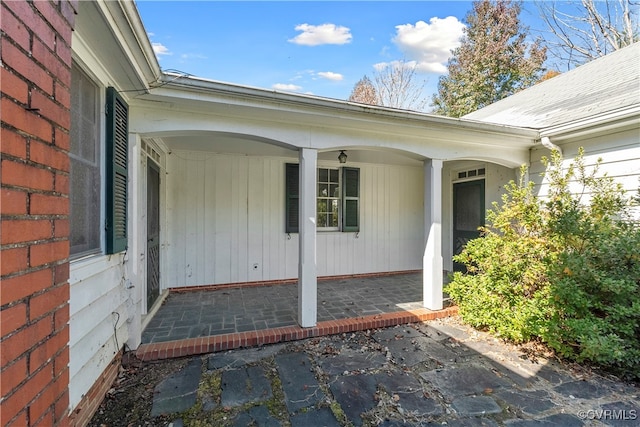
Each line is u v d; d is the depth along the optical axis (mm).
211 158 5668
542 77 14641
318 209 6512
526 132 4461
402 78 18016
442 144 4383
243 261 5871
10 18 842
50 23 1039
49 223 1027
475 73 15266
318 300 4832
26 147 913
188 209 5539
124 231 2770
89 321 2105
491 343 3402
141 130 2980
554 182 4039
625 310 2766
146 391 2469
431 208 4328
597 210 3631
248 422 2123
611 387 2566
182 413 2203
